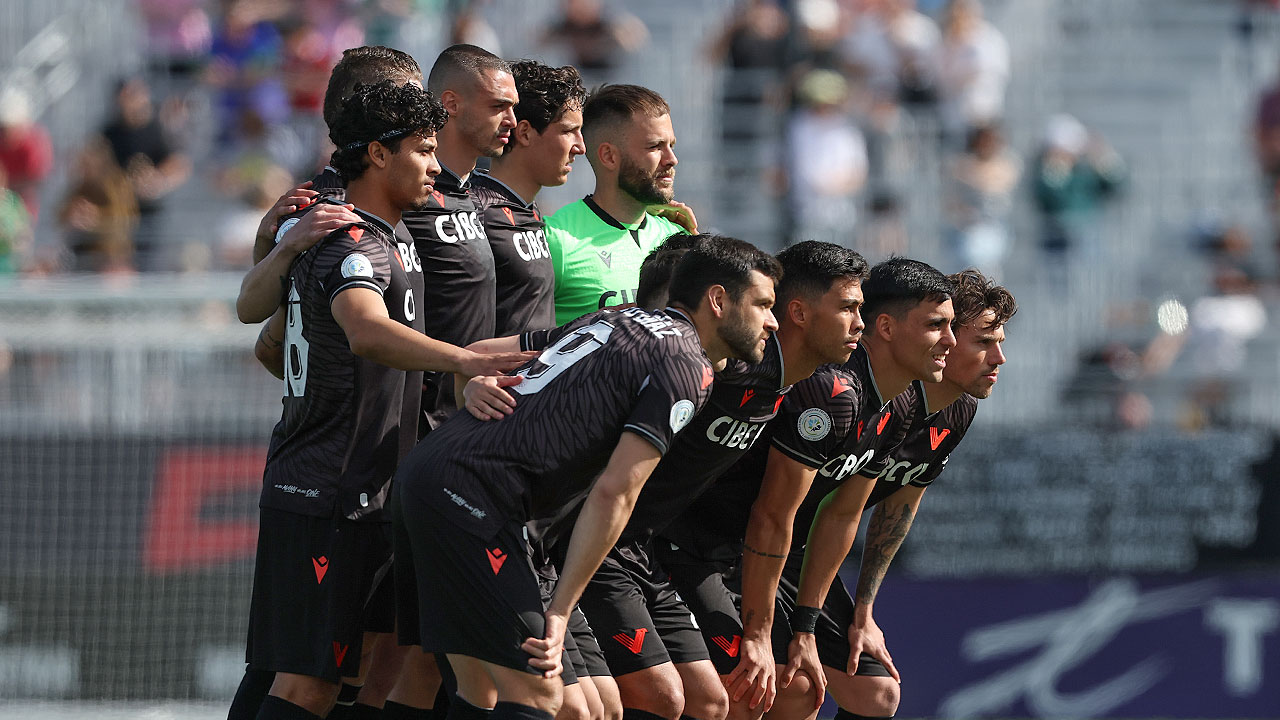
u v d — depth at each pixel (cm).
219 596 2955
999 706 3038
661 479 1580
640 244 1839
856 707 1895
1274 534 3067
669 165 1794
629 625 1622
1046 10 4444
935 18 4353
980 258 3600
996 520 3075
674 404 1366
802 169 3600
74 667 2914
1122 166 3878
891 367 1645
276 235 1559
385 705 1655
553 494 1409
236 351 3078
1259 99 3988
